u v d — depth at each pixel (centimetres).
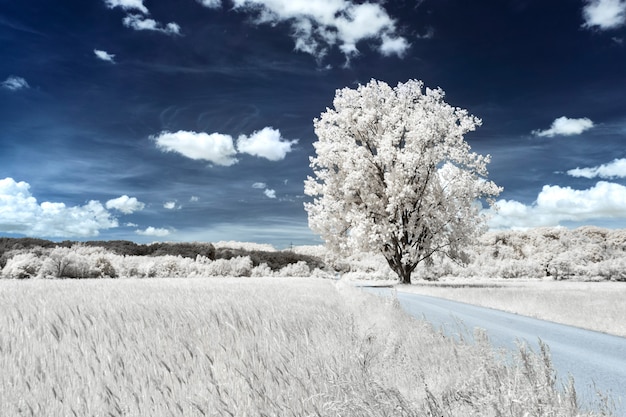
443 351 579
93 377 413
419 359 544
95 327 640
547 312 1543
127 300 1125
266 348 544
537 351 807
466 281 5509
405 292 2712
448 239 3753
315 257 7775
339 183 4225
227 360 480
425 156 3647
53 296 1205
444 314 1407
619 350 894
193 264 5150
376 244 3800
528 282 4950
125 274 4334
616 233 9400
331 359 484
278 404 355
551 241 9306
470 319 1305
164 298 1216
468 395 389
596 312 1512
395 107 4006
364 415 339
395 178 3709
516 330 1117
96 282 2198
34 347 525
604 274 5841
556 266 6278
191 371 445
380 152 3812
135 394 364
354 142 4141
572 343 965
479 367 434
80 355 482
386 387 387
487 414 352
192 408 338
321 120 4219
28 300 1076
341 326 733
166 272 4791
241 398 368
